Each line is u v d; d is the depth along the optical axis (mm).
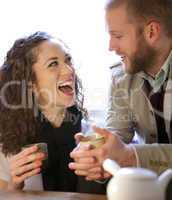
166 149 1022
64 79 1359
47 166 1240
